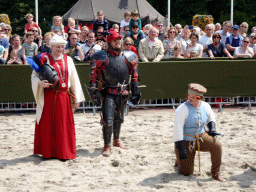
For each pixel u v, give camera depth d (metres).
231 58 12.45
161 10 33.69
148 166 6.72
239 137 8.67
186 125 5.93
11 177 6.14
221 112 11.70
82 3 19.61
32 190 5.59
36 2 17.47
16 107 12.06
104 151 7.39
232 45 13.68
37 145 7.18
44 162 6.87
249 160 6.97
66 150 7.00
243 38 13.66
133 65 7.39
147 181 6.00
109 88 7.32
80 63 11.62
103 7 19.44
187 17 33.56
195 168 6.53
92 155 7.32
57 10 33.25
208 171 6.37
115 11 19.42
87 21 19.09
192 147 5.90
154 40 12.34
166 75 11.88
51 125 7.03
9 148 7.91
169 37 13.09
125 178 6.12
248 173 6.34
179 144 5.78
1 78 11.42
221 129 9.45
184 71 11.94
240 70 12.12
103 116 7.26
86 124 10.19
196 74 11.97
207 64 11.98
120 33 14.62
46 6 33.34
